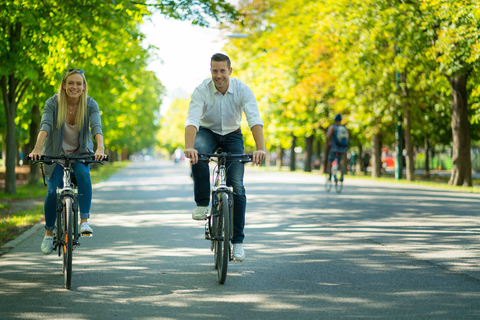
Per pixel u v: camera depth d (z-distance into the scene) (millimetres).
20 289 9422
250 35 58031
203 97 10500
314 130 71562
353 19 38094
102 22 22984
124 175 62469
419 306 8141
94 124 10438
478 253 12273
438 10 32688
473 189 35656
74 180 10617
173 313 7953
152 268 11070
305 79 56938
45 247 10547
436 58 34531
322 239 14398
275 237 14797
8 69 23531
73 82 10234
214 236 10047
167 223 18266
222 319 7648
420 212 20359
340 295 8828
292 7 54344
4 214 21453
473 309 7953
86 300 8695
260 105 72188
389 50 42625
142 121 89562
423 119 55125
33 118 37500
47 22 22125
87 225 10148
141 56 32719
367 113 49156
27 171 66062
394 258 11789
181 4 22297
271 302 8477
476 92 36781
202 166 10484
